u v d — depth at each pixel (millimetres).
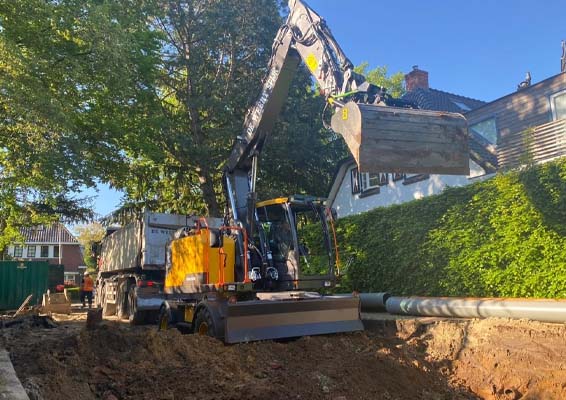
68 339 7750
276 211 9484
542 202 8680
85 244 59531
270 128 9703
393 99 7133
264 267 9125
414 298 9992
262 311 7934
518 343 7094
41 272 23047
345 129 6637
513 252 9062
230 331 7680
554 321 7309
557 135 12469
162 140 17984
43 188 12781
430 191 17469
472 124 17578
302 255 9148
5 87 10008
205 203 20453
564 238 8305
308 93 21047
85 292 22266
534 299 8227
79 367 6602
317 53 8148
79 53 12344
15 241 23703
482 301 8578
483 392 6840
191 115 19469
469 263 9852
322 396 5879
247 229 9320
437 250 10617
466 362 7512
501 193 9430
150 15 16609
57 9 11281
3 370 5770
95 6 11742
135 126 14602
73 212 24703
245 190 10164
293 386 6082
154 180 20875
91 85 12883
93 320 9133
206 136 19578
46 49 11586
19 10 10938
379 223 12273
